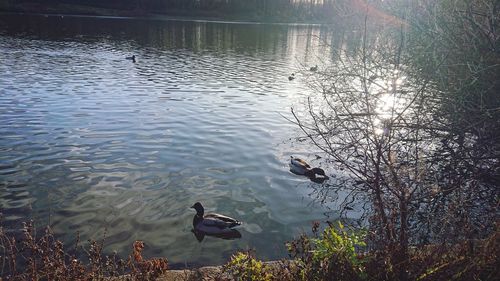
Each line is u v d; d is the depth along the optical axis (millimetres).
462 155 7145
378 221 5102
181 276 5184
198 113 19078
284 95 23750
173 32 65812
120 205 9945
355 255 4199
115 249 8117
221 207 10109
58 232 8594
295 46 55031
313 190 11164
